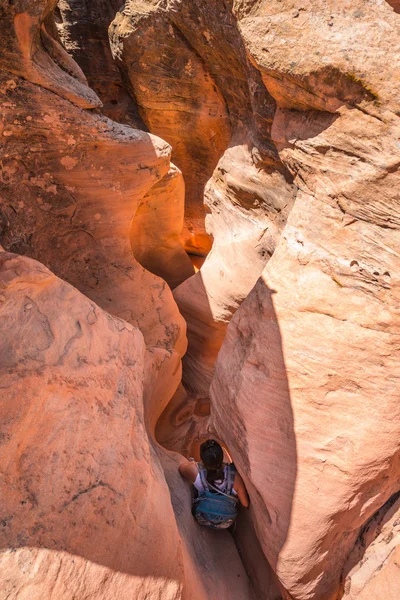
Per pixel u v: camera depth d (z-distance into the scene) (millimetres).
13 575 1498
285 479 2617
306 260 2572
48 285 2221
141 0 4367
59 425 1842
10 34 2742
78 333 2203
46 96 3072
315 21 2365
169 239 4828
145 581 1925
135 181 3615
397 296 2324
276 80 2578
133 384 2418
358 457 2451
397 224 2291
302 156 2596
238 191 4059
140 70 4699
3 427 1662
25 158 3156
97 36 5465
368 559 2598
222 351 3092
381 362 2398
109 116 5789
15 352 1887
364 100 2258
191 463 3115
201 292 4375
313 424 2551
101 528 1802
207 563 2818
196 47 4180
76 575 1652
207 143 4992
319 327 2521
